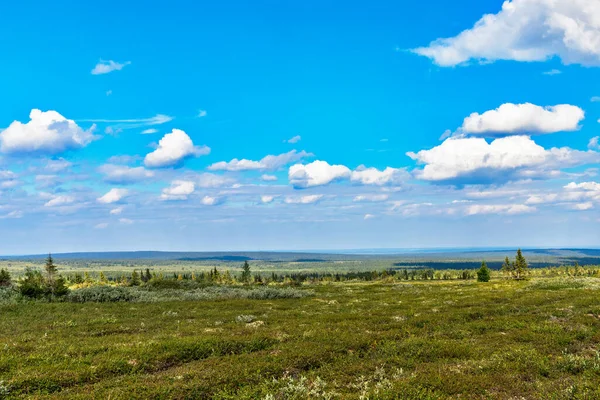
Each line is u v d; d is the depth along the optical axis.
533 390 12.74
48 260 59.00
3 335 24.91
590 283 55.84
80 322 30.30
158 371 16.75
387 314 32.03
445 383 13.58
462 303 37.97
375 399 12.36
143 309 38.28
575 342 18.98
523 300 37.50
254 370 15.78
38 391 13.81
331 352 18.73
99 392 13.48
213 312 36.12
